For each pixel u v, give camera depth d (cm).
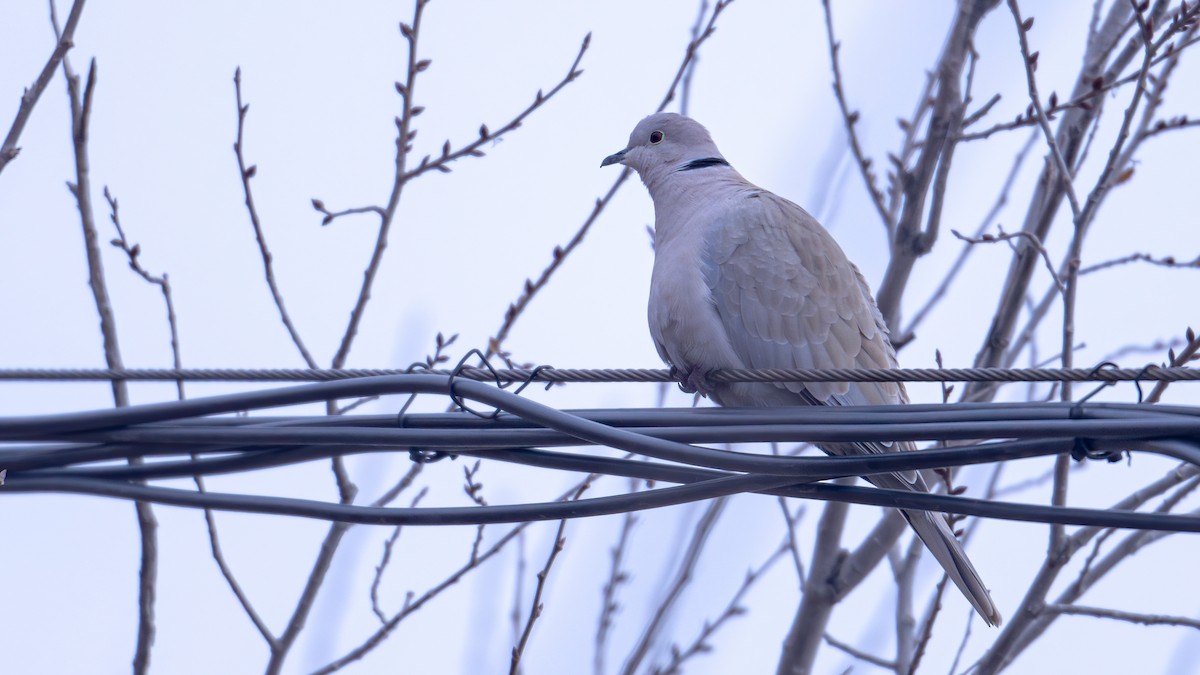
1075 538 1150
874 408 804
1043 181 1404
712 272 1051
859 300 1075
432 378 853
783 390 1030
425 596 1174
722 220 1076
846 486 833
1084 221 1170
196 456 937
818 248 1073
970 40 1357
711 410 835
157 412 892
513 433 862
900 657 1273
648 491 845
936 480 1403
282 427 898
